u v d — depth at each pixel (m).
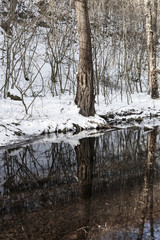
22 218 3.64
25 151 7.42
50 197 4.35
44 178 5.32
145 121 13.12
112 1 19.27
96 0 17.08
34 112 10.94
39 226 3.40
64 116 10.91
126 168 5.80
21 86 17.56
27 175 5.52
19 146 7.93
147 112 14.83
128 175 5.31
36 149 7.64
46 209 3.91
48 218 3.62
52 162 6.45
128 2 18.69
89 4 17.95
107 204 3.98
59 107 12.04
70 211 3.80
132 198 4.17
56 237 3.12
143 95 18.91
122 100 16.77
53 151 7.43
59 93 17.03
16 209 3.93
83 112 11.43
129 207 3.85
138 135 9.54
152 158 6.56
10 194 4.54
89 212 3.75
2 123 8.94
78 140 8.80
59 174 5.55
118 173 5.48
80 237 3.10
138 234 3.11
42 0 18.23
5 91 13.55
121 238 3.04
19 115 10.16
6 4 18.81
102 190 4.57
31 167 6.08
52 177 5.37
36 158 6.80
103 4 17.48
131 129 10.82
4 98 13.31
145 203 3.97
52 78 16.62
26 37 18.81
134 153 7.09
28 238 3.11
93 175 5.43
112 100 16.48
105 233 3.16
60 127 10.17
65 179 5.23
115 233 3.16
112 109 13.98
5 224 3.48
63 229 3.30
